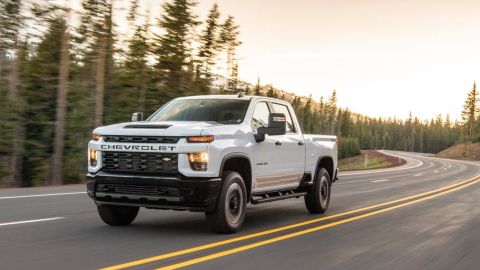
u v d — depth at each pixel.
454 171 43.84
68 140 26.83
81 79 28.73
